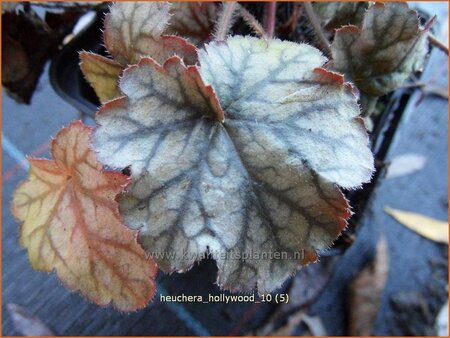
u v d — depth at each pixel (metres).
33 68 0.19
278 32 0.17
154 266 0.11
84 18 0.20
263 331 0.20
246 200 0.11
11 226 0.21
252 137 0.11
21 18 0.18
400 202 0.23
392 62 0.14
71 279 0.13
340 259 0.21
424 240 0.23
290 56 0.11
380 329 0.21
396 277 0.22
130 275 0.12
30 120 0.23
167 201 0.10
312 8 0.16
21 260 0.20
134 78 0.10
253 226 0.11
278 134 0.11
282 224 0.11
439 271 0.22
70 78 0.18
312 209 0.11
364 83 0.15
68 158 0.12
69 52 0.18
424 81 0.19
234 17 0.15
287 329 0.20
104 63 0.13
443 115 0.25
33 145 0.22
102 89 0.14
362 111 0.15
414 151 0.24
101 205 0.12
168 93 0.11
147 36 0.12
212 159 0.11
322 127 0.11
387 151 0.17
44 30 0.18
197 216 0.11
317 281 0.21
